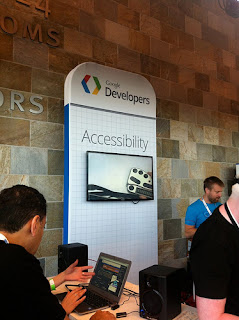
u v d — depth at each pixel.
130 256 3.58
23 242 1.14
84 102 3.38
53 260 3.30
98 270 2.06
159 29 4.57
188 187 4.63
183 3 4.94
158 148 4.34
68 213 3.19
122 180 3.55
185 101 4.77
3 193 1.19
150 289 1.61
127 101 3.74
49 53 3.47
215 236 1.15
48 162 3.35
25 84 3.27
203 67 5.11
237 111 5.58
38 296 1.03
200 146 4.88
